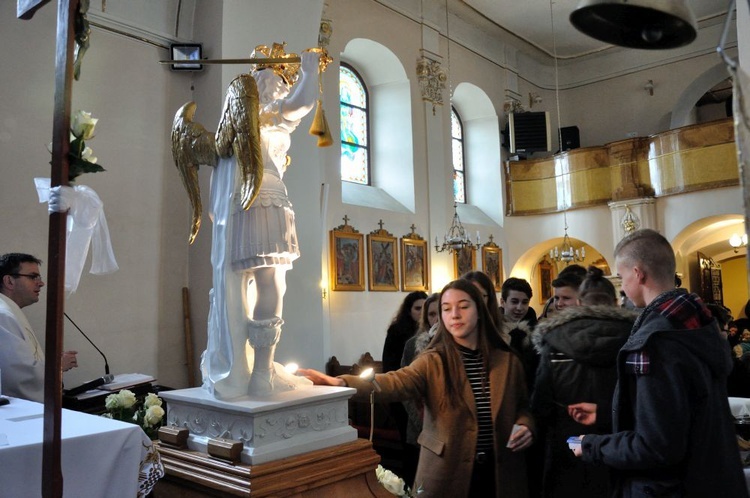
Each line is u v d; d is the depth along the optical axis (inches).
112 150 221.9
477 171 559.8
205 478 91.0
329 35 397.1
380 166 467.2
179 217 237.3
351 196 422.9
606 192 502.9
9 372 135.6
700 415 67.7
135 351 219.6
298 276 223.9
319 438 98.2
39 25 209.5
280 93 103.1
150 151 231.8
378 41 443.2
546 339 93.2
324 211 365.7
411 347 139.0
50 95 209.5
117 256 219.5
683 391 66.7
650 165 482.3
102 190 217.9
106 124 221.3
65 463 76.0
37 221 203.0
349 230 396.2
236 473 88.1
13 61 202.7
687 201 461.4
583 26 60.5
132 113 228.2
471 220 520.1
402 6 466.9
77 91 215.2
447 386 98.0
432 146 474.3
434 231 465.1
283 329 217.2
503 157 557.3
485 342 100.3
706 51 546.3
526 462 105.0
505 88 569.3
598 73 603.2
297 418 96.2
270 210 97.7
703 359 68.5
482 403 97.9
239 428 92.6
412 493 86.8
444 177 482.9
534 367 110.9
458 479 93.6
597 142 600.1
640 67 580.4
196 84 237.1
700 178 447.8
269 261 96.3
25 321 150.0
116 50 225.8
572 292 128.8
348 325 390.3
